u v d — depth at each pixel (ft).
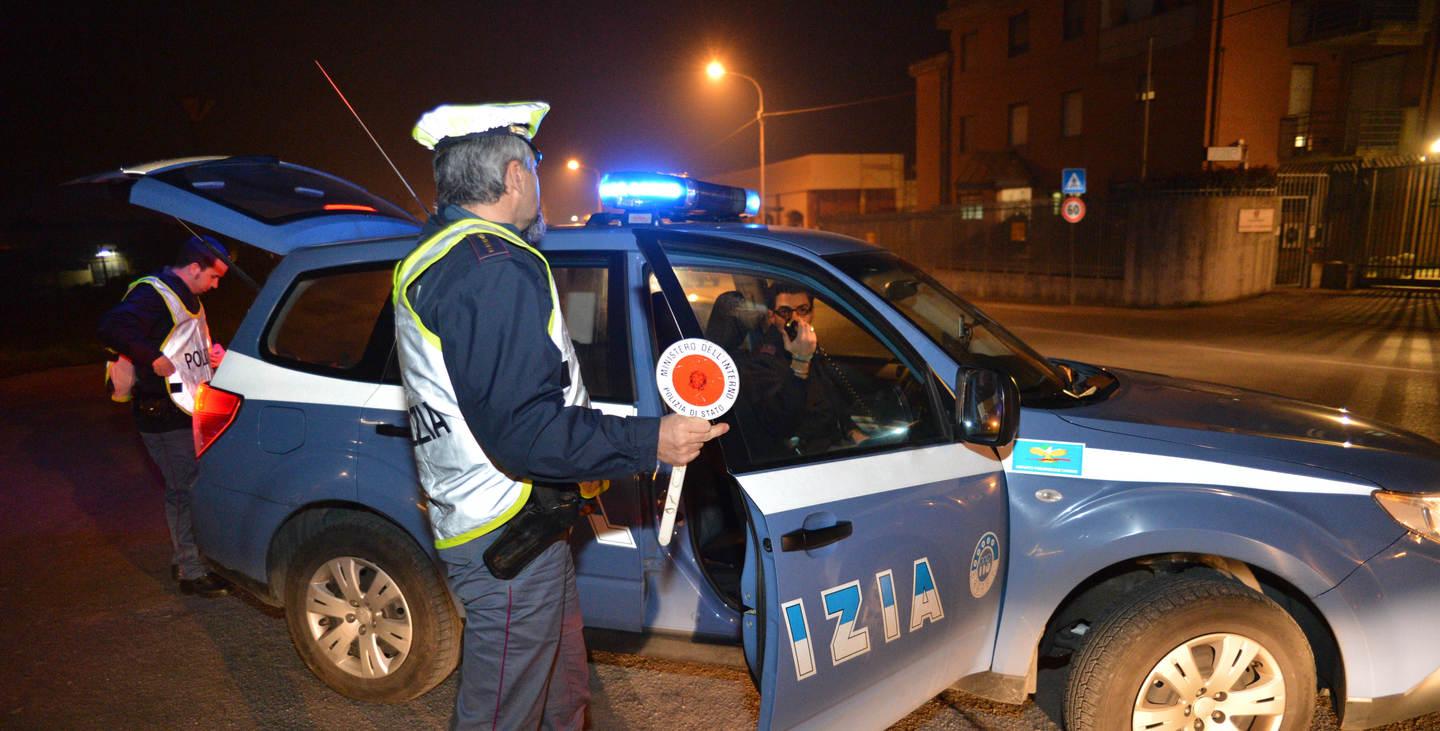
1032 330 48.91
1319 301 57.88
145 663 12.71
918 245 95.35
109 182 11.99
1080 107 88.43
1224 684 8.60
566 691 8.51
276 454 11.08
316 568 11.09
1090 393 10.56
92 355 48.34
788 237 10.91
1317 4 71.41
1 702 11.68
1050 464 9.00
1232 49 72.95
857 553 7.84
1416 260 60.64
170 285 14.10
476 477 7.21
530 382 6.70
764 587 7.46
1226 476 8.68
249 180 12.69
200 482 11.78
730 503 11.39
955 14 102.06
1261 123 74.79
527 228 7.83
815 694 7.65
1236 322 49.93
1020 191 95.71
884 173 139.64
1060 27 89.30
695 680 12.00
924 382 9.04
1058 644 10.11
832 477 7.97
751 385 9.15
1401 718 8.62
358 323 11.00
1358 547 8.41
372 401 10.59
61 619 14.28
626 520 9.57
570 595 7.98
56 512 20.04
